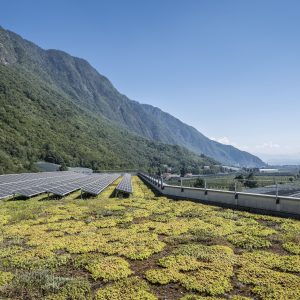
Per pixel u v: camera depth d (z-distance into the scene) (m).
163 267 12.55
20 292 10.30
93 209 25.97
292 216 21.75
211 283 10.77
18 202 30.53
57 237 17.25
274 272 11.63
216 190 28.50
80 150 159.62
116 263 12.84
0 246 15.52
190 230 18.38
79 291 10.28
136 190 46.09
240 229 18.33
